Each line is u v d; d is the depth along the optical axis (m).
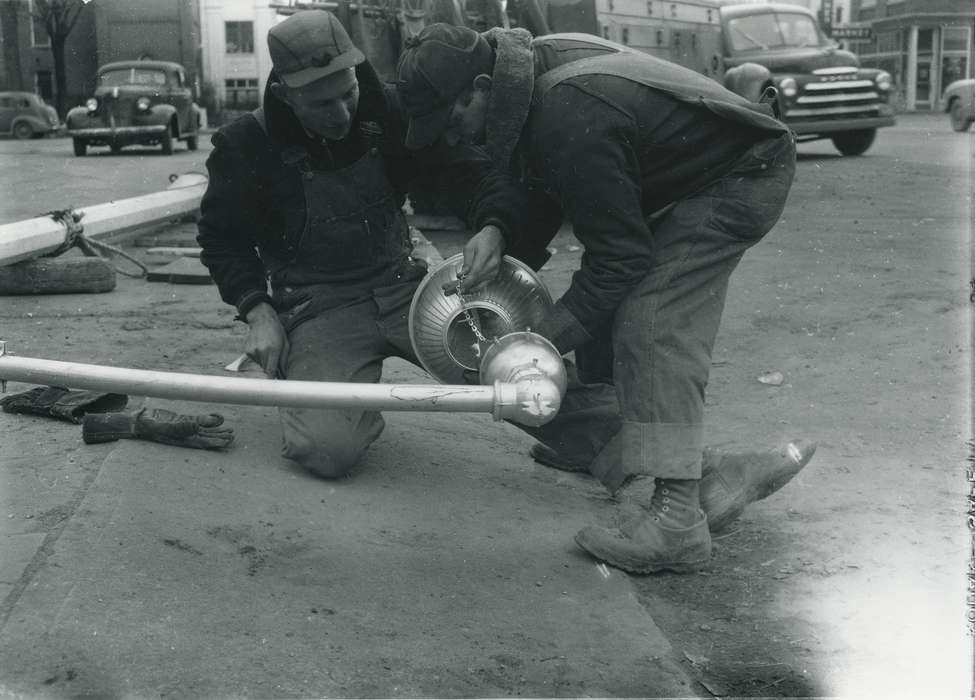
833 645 2.56
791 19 17.69
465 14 9.80
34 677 2.21
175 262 7.91
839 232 9.15
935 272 7.13
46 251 7.06
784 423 4.26
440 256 7.85
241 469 3.34
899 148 19.55
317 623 2.54
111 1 24.92
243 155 3.32
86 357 4.95
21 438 3.53
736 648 2.57
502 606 2.74
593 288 2.81
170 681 2.24
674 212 2.89
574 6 11.16
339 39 3.09
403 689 2.30
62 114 35.03
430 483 3.54
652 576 2.98
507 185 3.17
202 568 2.72
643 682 2.40
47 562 2.62
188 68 25.41
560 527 3.30
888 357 5.13
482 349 3.06
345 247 3.49
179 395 2.69
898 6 49.00
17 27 41.09
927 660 2.46
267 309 3.45
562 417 3.31
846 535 3.17
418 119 2.79
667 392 2.86
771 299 6.49
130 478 3.11
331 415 3.33
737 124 2.82
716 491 3.10
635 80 2.77
